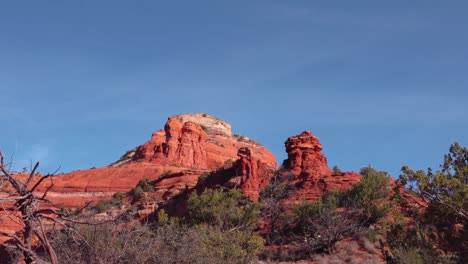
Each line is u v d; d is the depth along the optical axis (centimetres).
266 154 14900
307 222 4425
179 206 6331
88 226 898
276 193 5619
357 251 3788
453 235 1844
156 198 8000
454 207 1767
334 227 3962
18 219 646
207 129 15800
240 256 2502
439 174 1838
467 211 1753
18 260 629
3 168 620
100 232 901
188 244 1321
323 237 3972
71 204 9588
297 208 4647
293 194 5606
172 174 9144
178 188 8031
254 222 4738
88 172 11119
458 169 1933
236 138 16000
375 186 4644
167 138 12244
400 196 1955
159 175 10569
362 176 5706
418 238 1925
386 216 4316
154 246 1164
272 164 14388
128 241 1021
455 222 1833
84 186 10488
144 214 6788
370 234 3956
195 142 12381
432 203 1869
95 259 879
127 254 991
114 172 10956
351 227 4031
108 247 909
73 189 10438
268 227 4788
